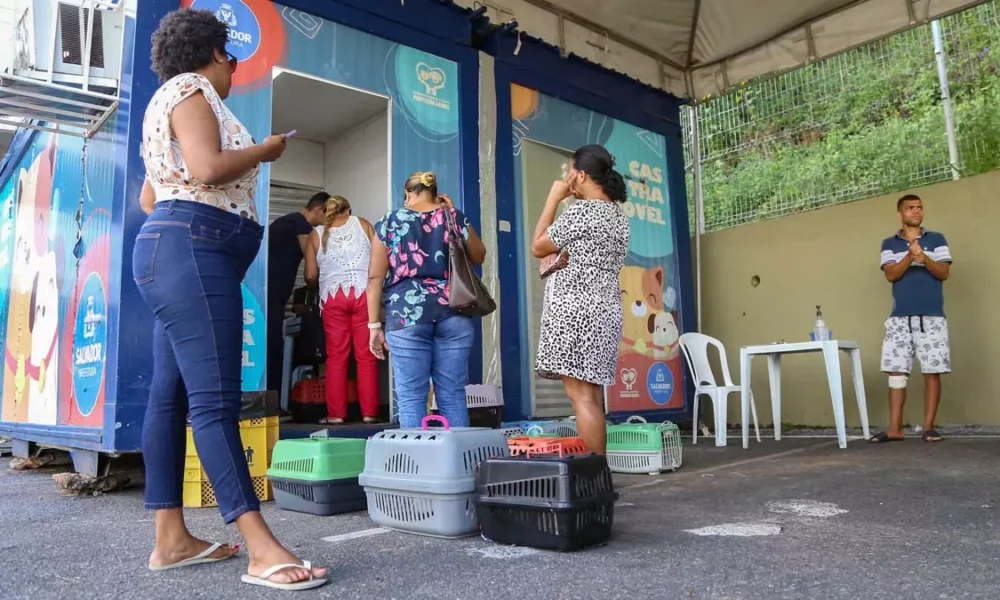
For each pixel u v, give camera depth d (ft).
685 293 19.49
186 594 4.94
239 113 11.54
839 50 18.25
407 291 8.21
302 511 8.38
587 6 17.62
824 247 18.81
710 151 22.13
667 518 7.47
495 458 6.41
